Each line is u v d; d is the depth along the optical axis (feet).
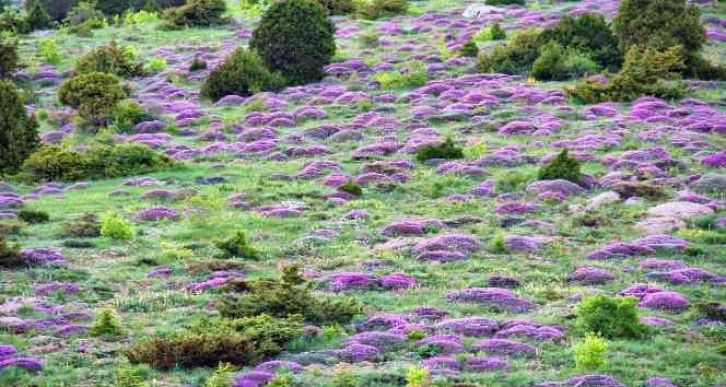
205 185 409.28
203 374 219.82
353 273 293.84
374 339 238.07
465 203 374.02
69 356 229.45
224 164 439.63
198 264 308.19
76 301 276.00
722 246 321.32
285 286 263.29
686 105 486.79
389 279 290.97
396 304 272.51
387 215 365.40
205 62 614.34
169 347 226.58
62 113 528.63
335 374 214.69
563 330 246.68
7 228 345.10
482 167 413.59
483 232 342.44
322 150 449.48
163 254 319.88
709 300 270.26
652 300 267.18
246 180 414.21
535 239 330.95
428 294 281.13
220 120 505.25
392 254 320.50
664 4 552.41
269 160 443.32
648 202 367.25
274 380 202.08
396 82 546.26
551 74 544.21
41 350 233.96
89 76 513.04
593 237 336.90
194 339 227.20
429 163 423.23
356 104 514.68
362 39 640.58
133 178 425.28
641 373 214.69
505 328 248.11
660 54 516.73
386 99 523.29
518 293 280.31
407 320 256.11
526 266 307.78
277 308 258.16
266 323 244.22
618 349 232.53
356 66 587.27
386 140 460.96
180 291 285.64
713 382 209.67
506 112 484.33
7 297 276.41
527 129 458.09
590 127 459.32
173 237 344.08
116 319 249.34
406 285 288.51
